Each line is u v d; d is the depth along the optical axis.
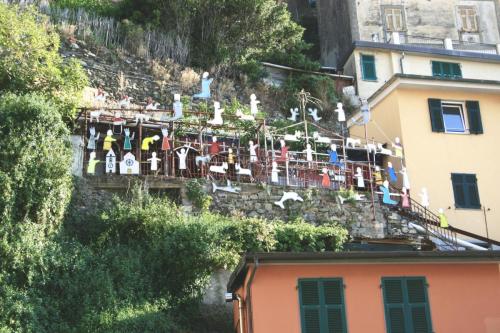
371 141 24.12
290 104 29.31
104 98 22.86
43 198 15.80
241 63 30.17
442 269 14.13
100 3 32.19
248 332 13.21
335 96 30.28
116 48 27.64
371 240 20.19
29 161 15.86
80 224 17.34
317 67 31.47
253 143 21.64
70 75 19.50
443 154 23.08
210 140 21.36
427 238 20.59
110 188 18.70
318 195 20.31
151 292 15.68
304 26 40.56
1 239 14.64
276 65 30.75
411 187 22.41
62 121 18.17
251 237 17.02
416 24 36.19
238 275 13.97
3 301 13.70
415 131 23.17
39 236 15.52
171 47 29.30
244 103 28.59
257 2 30.77
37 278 14.70
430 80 23.50
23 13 21.66
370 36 35.28
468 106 23.88
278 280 13.50
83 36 27.30
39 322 13.91
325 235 17.78
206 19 30.72
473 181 22.98
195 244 16.34
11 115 16.22
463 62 31.64
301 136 23.03
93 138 19.19
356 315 13.53
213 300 16.27
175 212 18.02
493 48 36.09
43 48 19.78
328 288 13.61
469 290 14.06
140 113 21.08
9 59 18.72
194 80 27.95
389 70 31.33
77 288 14.90
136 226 17.19
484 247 21.62
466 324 13.80
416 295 13.86
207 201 19.17
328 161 22.02
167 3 30.83
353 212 20.47
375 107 24.70
